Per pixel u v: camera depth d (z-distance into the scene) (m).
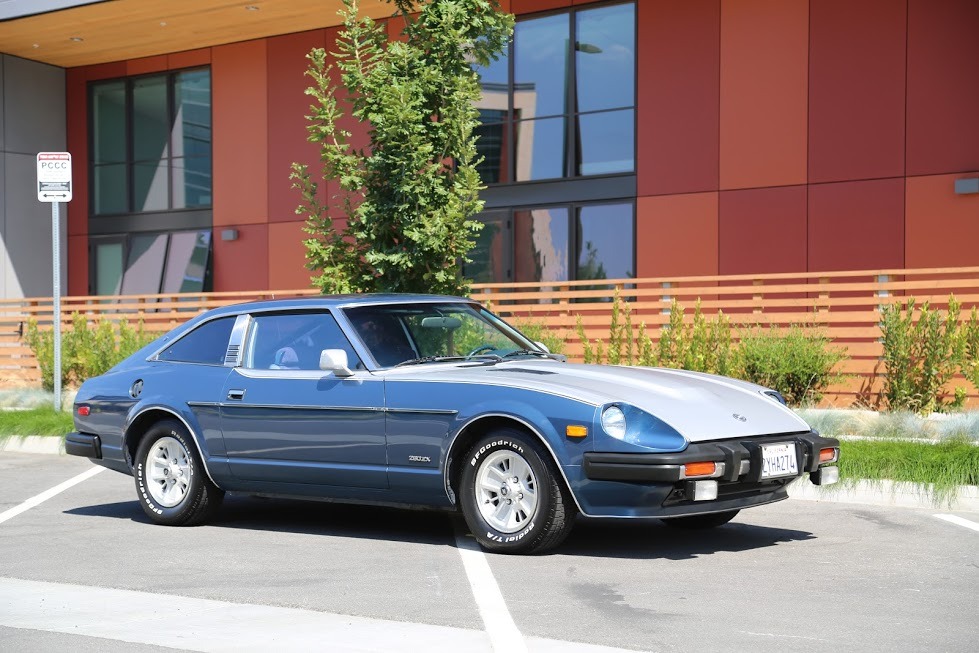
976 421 10.59
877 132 15.57
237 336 7.85
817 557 6.49
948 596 5.47
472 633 4.80
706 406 6.51
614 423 6.20
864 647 4.56
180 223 22.31
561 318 14.86
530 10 18.20
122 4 19.11
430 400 6.75
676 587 5.68
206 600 5.50
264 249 21.20
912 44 15.34
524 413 6.38
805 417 11.04
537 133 18.22
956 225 15.05
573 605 5.30
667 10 17.08
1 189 22.69
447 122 10.48
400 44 10.47
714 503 6.38
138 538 7.41
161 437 8.03
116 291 23.28
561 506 6.37
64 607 5.38
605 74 17.64
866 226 15.64
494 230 18.55
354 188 10.73
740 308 16.44
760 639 4.68
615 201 17.52
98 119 23.58
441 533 7.47
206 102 22.03
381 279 10.86
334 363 7.04
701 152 16.81
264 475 7.52
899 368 12.42
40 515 8.47
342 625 4.96
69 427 12.95
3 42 21.69
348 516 8.30
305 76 20.73
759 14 16.38
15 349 19.53
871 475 8.73
